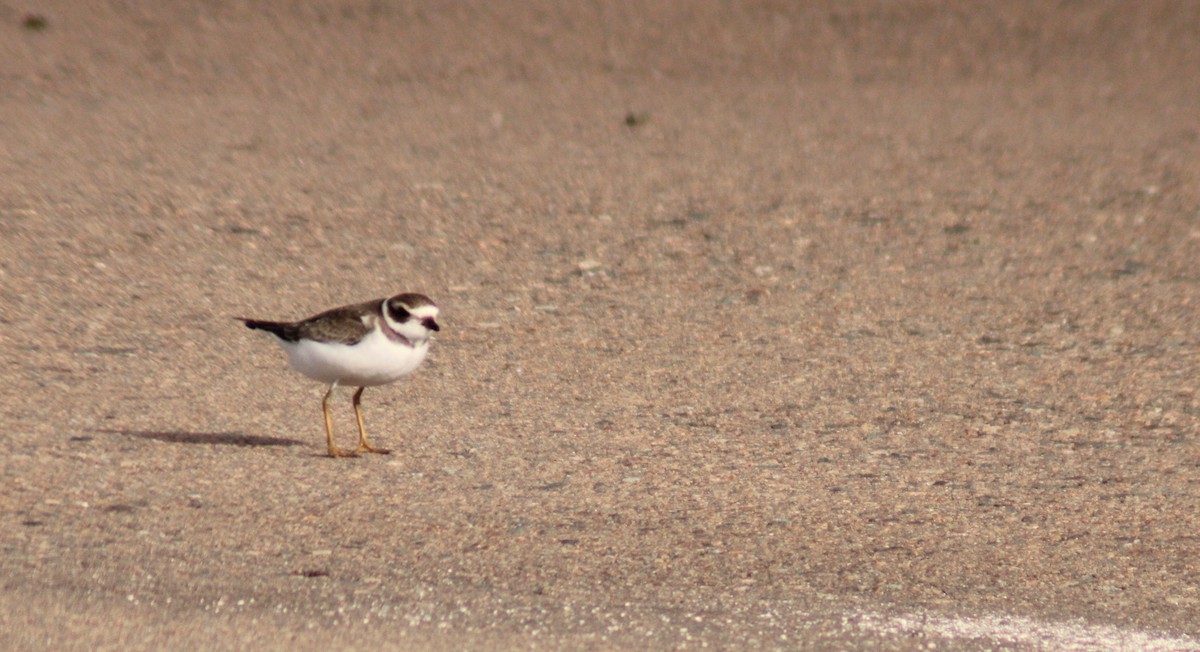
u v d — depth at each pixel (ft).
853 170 73.31
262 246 54.80
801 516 30.42
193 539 27.25
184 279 49.80
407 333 32.01
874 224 61.82
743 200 65.72
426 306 32.04
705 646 23.20
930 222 62.39
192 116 82.28
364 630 23.04
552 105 91.45
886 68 106.83
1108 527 30.40
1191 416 39.04
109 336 42.88
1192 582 27.37
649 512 30.30
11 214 56.44
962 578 27.20
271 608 23.80
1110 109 93.97
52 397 36.76
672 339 45.60
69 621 22.61
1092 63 108.47
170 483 30.68
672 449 35.04
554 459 33.86
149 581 24.76
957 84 102.37
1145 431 37.70
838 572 27.20
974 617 25.16
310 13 114.01
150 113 82.33
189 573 25.32
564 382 40.73
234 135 77.10
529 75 101.30
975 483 33.14
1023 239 59.82
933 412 38.91
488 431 36.01
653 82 100.73
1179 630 24.93
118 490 29.99
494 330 45.88
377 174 68.69
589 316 47.96
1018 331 47.42
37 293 46.78
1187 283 53.52
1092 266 55.88
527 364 42.37
